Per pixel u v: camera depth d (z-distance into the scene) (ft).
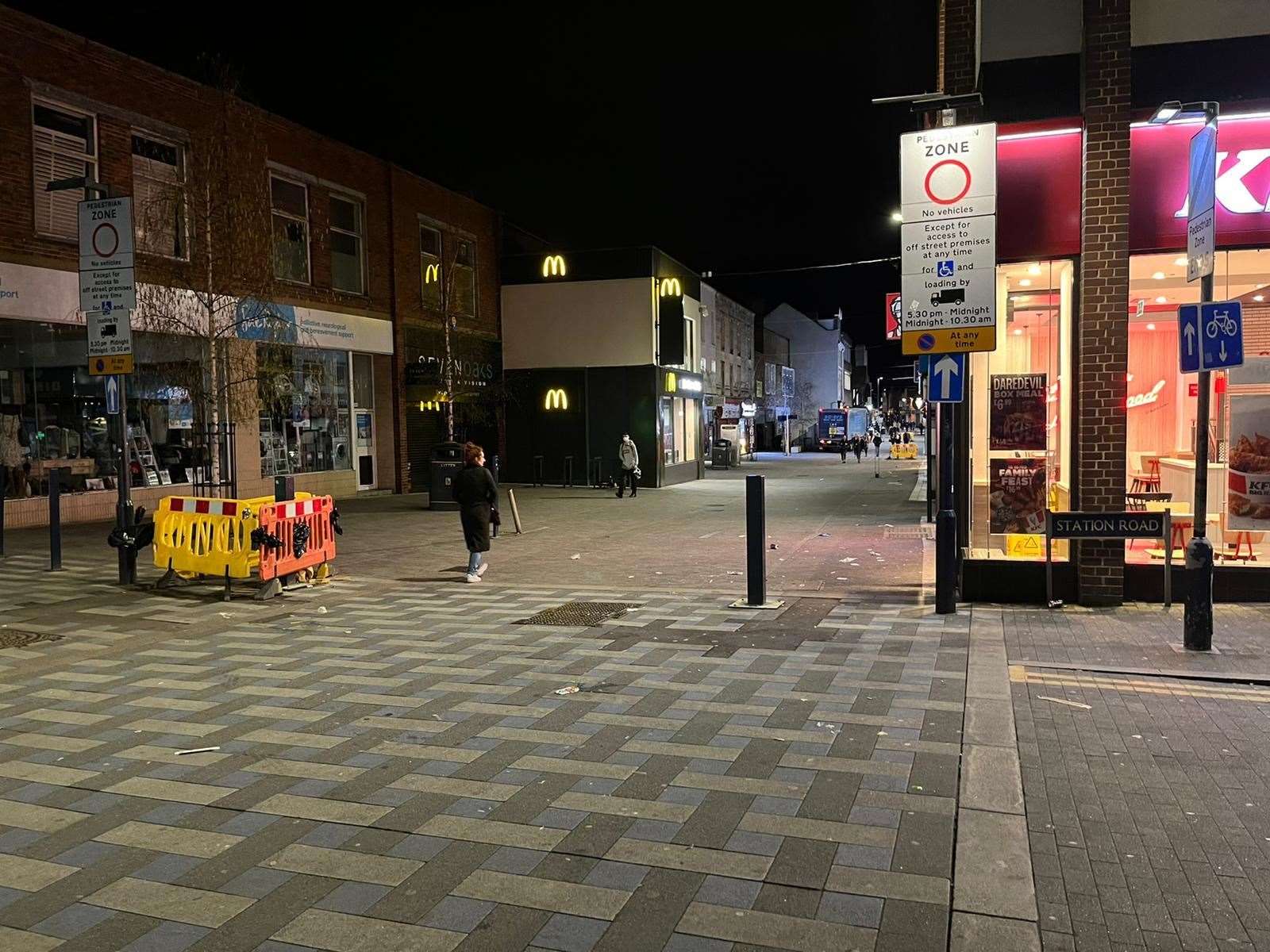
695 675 22.17
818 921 11.02
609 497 81.61
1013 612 28.96
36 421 55.01
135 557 36.32
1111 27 28.99
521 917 11.22
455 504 68.69
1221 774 15.55
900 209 28.27
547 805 14.58
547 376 96.63
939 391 28.35
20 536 50.80
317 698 20.83
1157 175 29.01
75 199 56.90
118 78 59.00
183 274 52.47
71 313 56.08
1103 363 29.53
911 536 50.47
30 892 12.09
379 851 13.08
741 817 14.01
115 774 16.29
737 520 60.90
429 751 17.17
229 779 15.97
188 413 64.34
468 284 95.09
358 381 82.79
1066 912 11.21
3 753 17.51
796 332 272.51
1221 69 28.66
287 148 72.74
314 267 75.72
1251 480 29.66
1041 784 15.19
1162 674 21.54
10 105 52.75
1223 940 10.55
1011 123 30.12
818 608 30.14
